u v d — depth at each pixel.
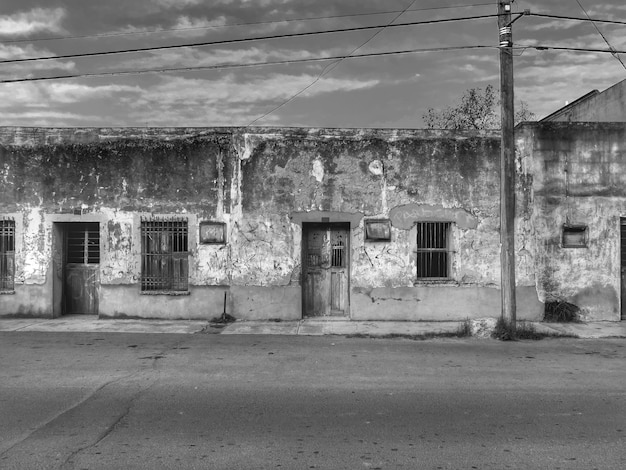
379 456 4.88
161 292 12.84
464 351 9.73
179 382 7.39
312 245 13.30
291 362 8.70
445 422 5.81
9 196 13.05
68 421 5.78
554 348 10.07
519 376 7.86
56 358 8.93
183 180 12.95
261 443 5.18
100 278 12.95
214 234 12.88
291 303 12.83
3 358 8.92
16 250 13.01
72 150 13.01
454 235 12.87
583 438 5.34
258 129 12.89
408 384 7.37
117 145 13.00
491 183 12.89
